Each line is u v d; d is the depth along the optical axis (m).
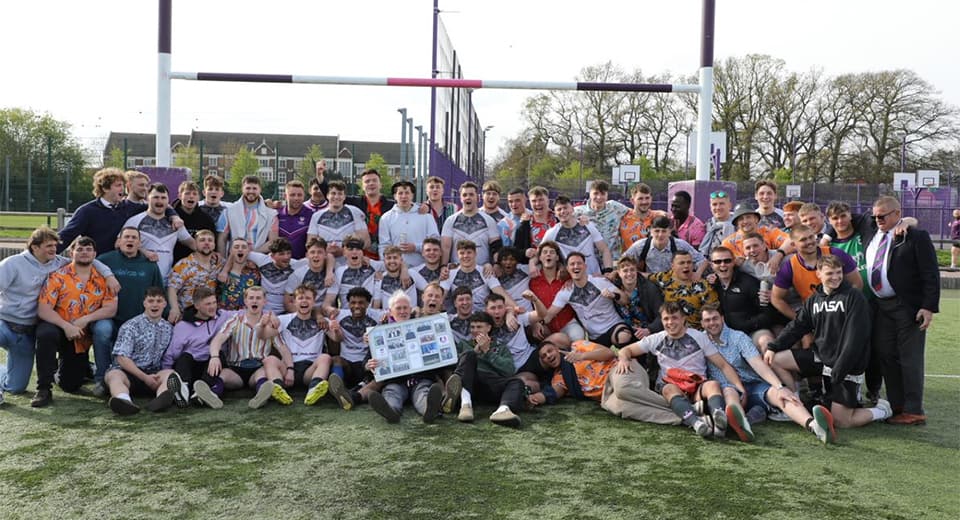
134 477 3.54
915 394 4.73
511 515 3.12
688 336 4.95
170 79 8.17
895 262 4.75
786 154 37.66
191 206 6.18
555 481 3.56
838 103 36.97
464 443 4.19
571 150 40.41
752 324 5.14
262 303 5.39
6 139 36.66
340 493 3.36
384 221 6.48
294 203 6.61
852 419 4.62
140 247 5.65
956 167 36.03
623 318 5.76
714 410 4.36
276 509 3.17
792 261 5.08
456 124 17.78
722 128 37.44
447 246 6.36
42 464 3.72
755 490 3.46
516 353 5.47
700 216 8.44
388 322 5.45
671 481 3.57
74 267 5.20
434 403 4.60
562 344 5.68
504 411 4.59
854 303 4.53
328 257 5.91
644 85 8.54
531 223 6.54
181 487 3.42
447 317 5.28
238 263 5.82
